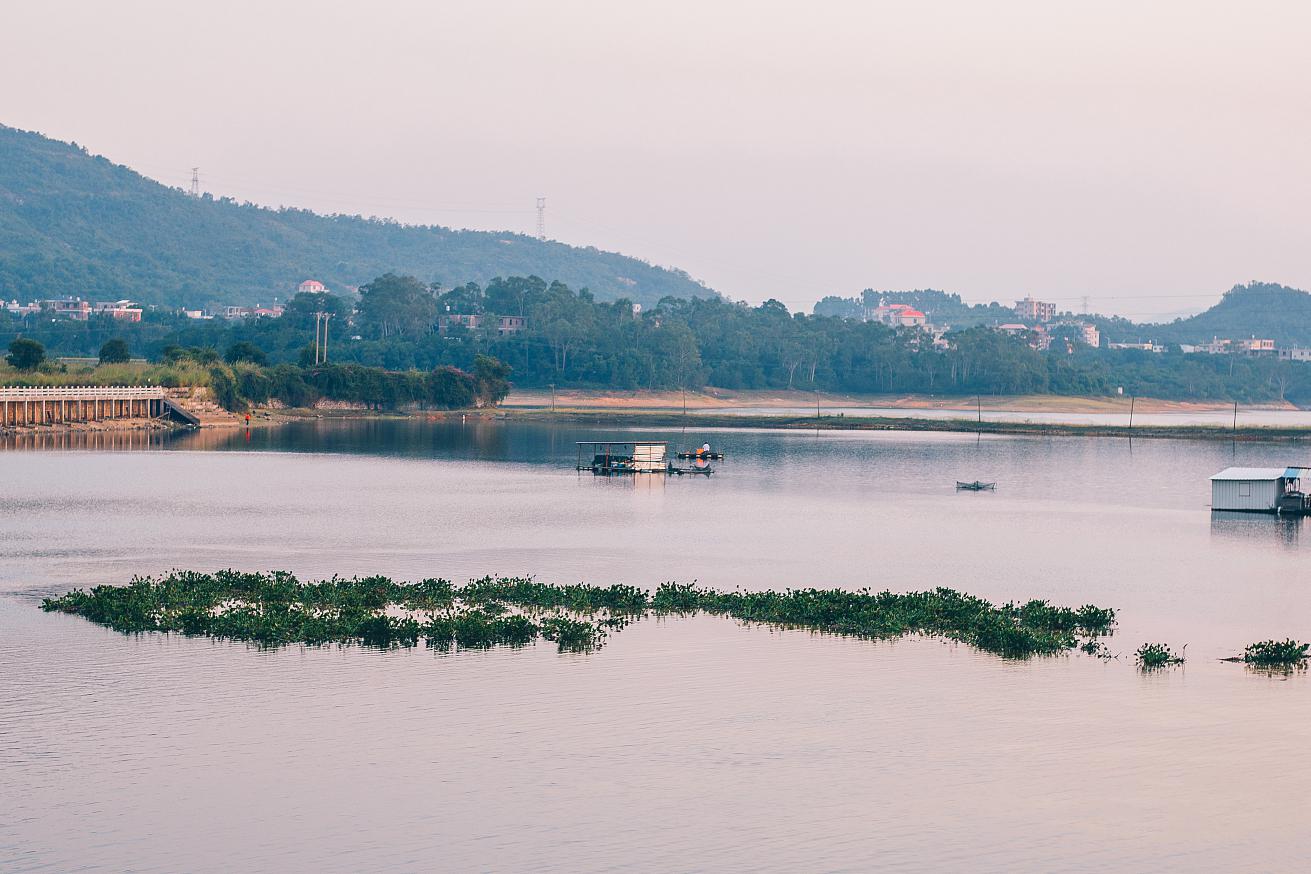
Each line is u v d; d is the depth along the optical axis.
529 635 95.62
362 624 94.56
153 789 64.69
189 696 79.25
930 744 72.56
